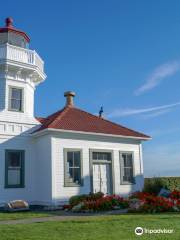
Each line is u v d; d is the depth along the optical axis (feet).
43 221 35.78
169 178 75.31
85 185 57.16
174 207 44.27
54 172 54.24
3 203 54.85
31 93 63.31
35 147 60.08
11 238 26.63
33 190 58.59
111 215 39.99
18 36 63.62
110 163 61.31
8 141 57.31
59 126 55.88
